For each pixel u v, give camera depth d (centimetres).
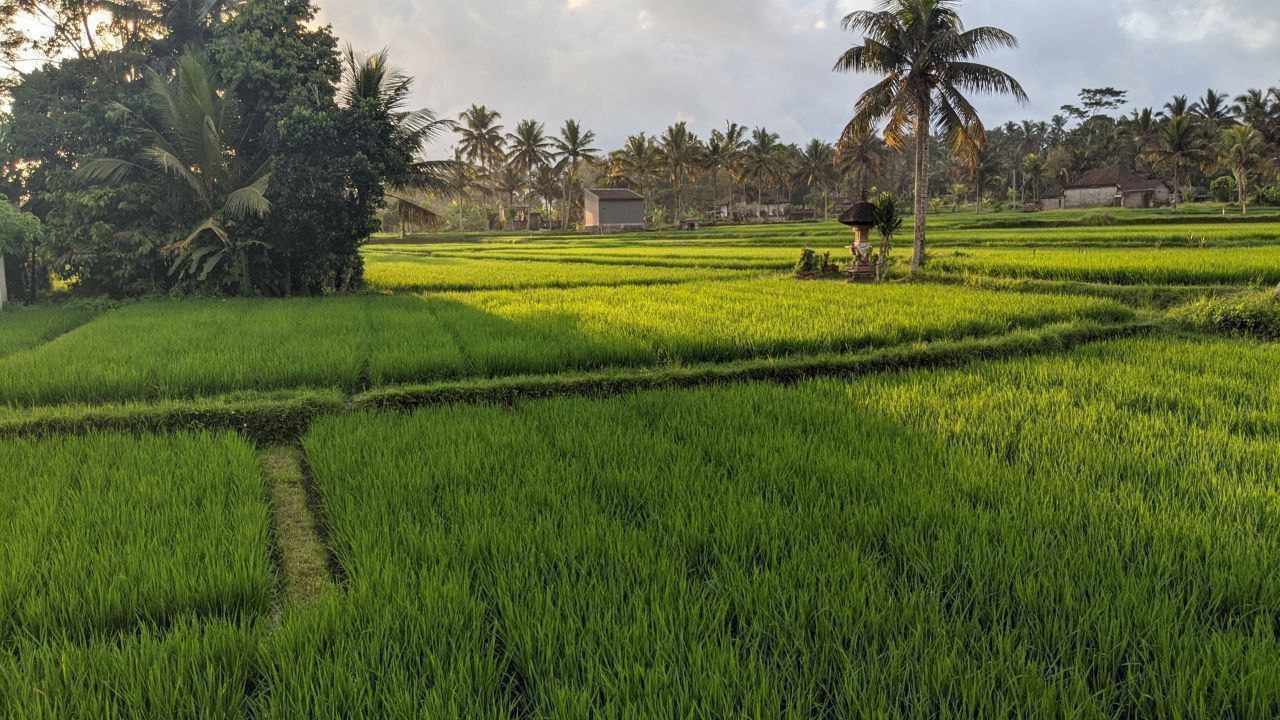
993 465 524
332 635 323
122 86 2086
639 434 620
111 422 694
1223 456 550
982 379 845
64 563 387
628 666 289
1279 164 5875
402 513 451
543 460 552
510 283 2253
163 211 1980
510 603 335
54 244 1908
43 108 2034
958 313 1313
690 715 253
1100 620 314
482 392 818
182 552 400
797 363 933
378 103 2034
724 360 1008
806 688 275
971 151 2306
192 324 1326
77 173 1853
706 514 441
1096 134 9919
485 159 8825
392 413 720
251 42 1959
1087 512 439
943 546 385
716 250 4084
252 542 414
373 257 4581
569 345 1006
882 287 1931
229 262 2009
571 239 7156
